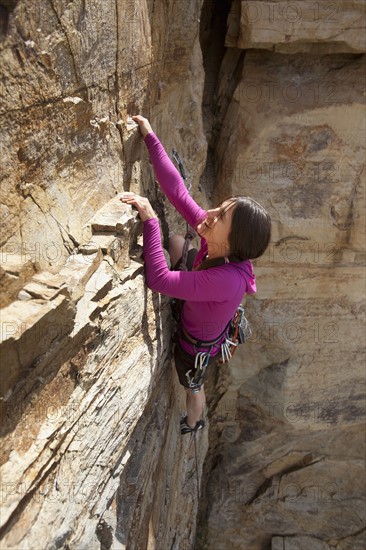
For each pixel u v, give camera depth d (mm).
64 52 1988
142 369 2469
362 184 4539
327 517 6031
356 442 5871
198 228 2561
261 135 4348
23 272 1814
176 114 3506
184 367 2889
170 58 3162
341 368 5301
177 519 4191
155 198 3164
